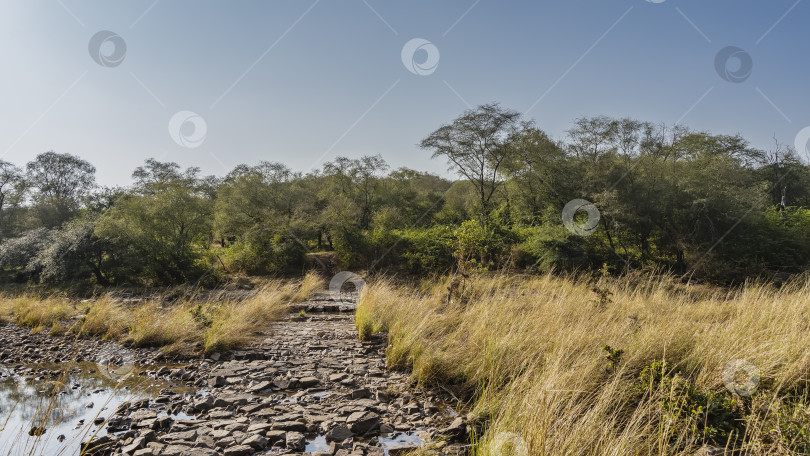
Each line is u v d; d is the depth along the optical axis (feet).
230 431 13.97
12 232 109.40
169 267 70.59
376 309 31.12
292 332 29.68
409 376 19.62
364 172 118.11
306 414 15.44
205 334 26.27
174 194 77.00
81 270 68.74
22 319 33.99
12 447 12.95
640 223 67.56
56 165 131.64
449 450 12.52
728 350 16.61
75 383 19.71
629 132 71.77
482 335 20.84
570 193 76.43
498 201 98.17
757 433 11.38
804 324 19.44
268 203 101.14
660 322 21.26
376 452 12.67
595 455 10.62
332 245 92.22
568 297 28.60
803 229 68.59
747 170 73.77
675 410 12.66
